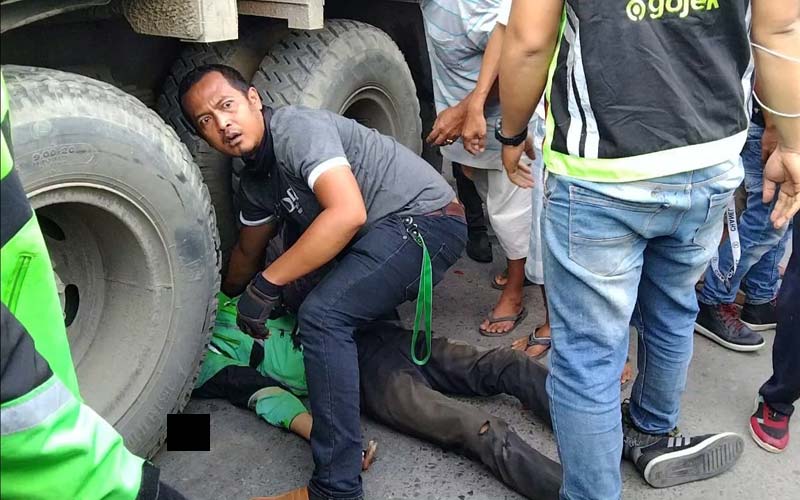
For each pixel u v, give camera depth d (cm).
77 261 203
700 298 288
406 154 225
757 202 262
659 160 151
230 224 263
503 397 255
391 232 213
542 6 156
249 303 202
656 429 217
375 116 305
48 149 164
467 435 217
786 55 152
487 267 349
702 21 147
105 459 109
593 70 148
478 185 294
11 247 99
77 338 208
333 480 200
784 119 161
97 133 173
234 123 201
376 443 232
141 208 188
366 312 208
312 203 211
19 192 101
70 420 102
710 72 150
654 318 198
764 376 270
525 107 176
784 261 354
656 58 146
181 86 204
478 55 269
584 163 155
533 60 163
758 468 226
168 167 192
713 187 159
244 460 227
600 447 172
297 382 246
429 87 365
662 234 166
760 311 293
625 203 155
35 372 97
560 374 175
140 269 198
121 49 228
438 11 264
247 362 248
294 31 263
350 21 281
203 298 214
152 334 204
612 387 173
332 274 209
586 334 170
